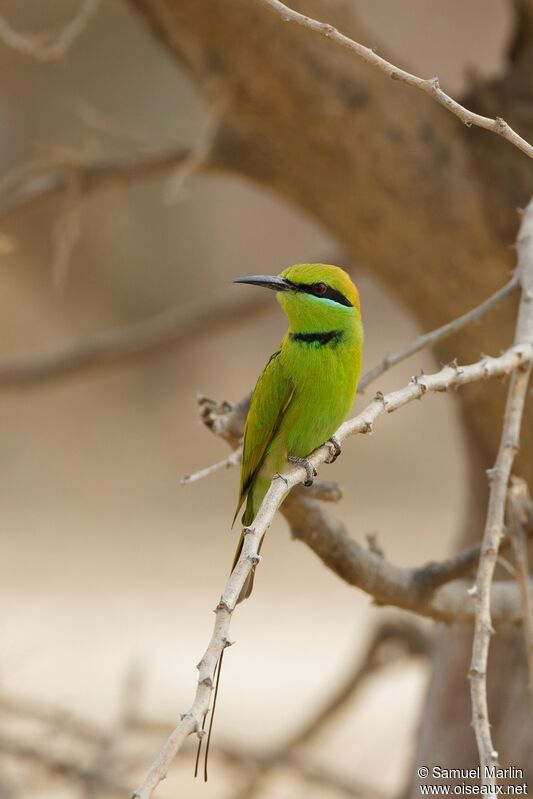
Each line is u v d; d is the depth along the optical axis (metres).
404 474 33.12
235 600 4.72
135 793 4.03
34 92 33.78
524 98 9.86
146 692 16.59
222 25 8.86
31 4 30.86
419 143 9.31
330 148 9.34
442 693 10.73
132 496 30.36
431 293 9.73
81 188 11.71
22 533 27.25
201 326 14.05
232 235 41.94
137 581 24.33
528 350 6.39
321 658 21.05
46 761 10.67
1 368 13.91
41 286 36.81
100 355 13.93
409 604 7.39
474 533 10.81
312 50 8.98
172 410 36.28
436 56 37.28
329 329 8.07
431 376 6.14
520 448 9.77
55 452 32.56
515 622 7.75
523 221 7.25
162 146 12.79
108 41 34.53
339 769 13.78
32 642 17.70
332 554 7.04
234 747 11.84
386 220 9.52
